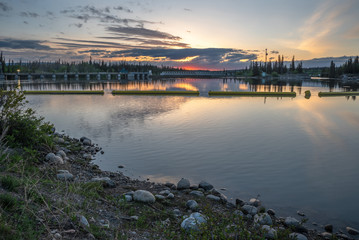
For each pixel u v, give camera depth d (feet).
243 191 29.19
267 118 82.02
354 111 101.81
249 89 255.50
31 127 30.55
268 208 25.27
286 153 44.21
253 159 40.83
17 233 11.73
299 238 19.44
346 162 39.83
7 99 30.07
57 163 29.01
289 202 26.63
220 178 33.04
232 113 92.12
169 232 15.81
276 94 178.09
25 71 634.43
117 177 31.30
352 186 30.91
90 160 38.24
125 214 19.57
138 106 111.34
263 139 54.13
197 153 43.47
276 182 31.91
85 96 165.17
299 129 65.31
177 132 59.62
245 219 21.56
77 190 20.56
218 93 180.96
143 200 22.90
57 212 15.10
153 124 69.56
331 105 123.54
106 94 183.21
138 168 35.96
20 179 18.40
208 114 88.99
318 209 25.27
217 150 45.34
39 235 12.38
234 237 14.58
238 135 57.41
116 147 46.37
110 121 73.97
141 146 47.26
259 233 17.54
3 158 22.17
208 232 13.87
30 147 29.48
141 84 373.20
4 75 525.75
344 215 24.25
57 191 18.61
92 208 18.42
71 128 63.31
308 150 46.39
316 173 35.14
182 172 34.91
